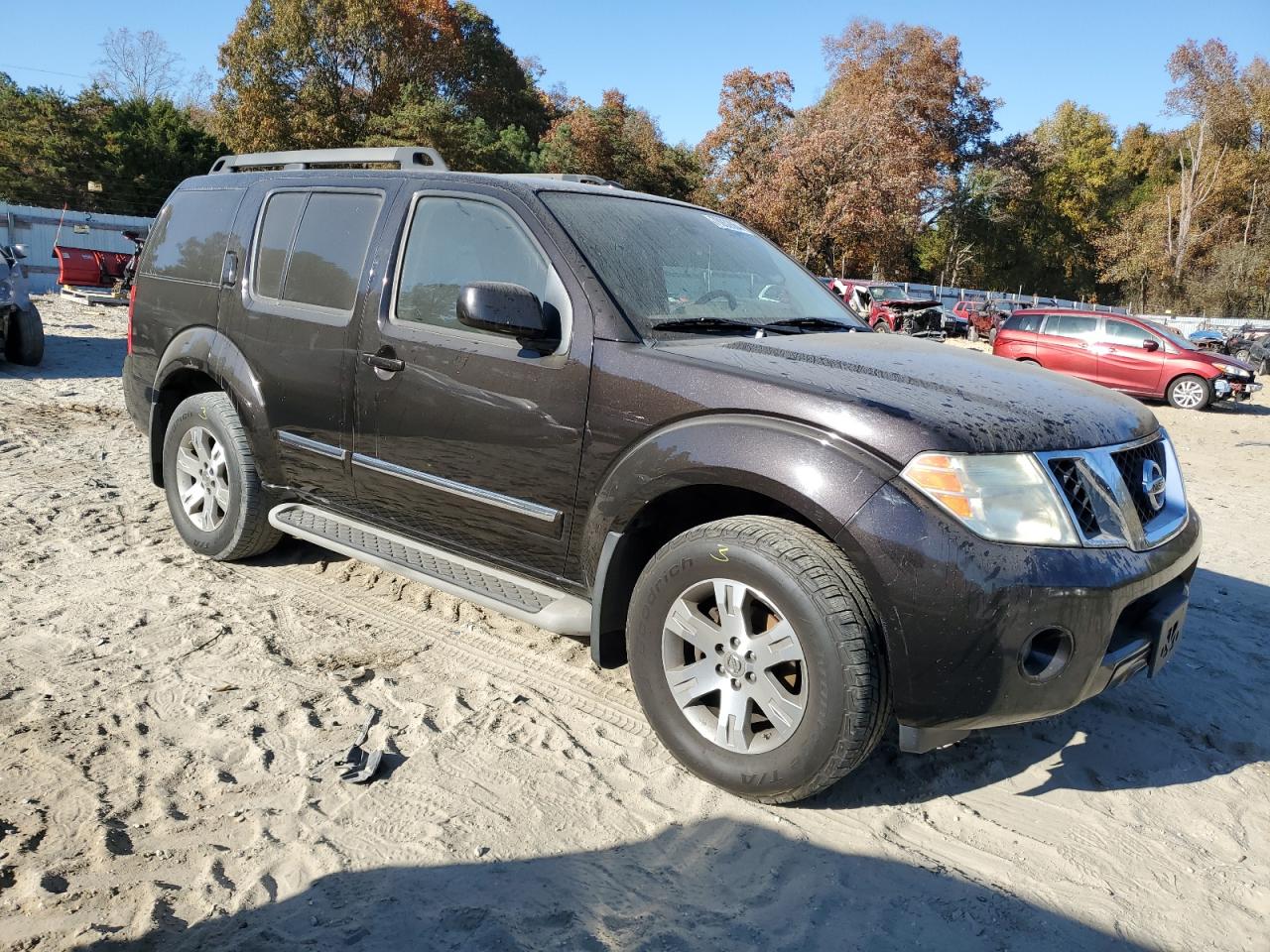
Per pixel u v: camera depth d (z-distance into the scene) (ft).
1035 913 7.51
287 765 9.05
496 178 11.34
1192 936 7.38
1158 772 9.94
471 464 10.61
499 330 9.64
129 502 17.66
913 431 7.93
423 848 7.89
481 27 165.58
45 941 6.55
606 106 159.43
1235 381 51.65
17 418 24.90
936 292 130.62
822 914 7.35
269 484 13.39
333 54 145.28
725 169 147.33
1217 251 176.04
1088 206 222.07
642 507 9.14
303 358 12.44
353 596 13.55
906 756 9.86
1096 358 54.60
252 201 13.96
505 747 9.61
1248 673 12.64
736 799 8.87
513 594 10.41
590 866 7.80
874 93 170.19
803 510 8.10
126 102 137.59
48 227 80.53
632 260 10.60
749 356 9.30
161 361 14.93
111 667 10.84
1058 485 8.12
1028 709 8.01
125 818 8.05
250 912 6.99
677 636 9.09
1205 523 22.50
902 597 7.74
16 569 13.73
